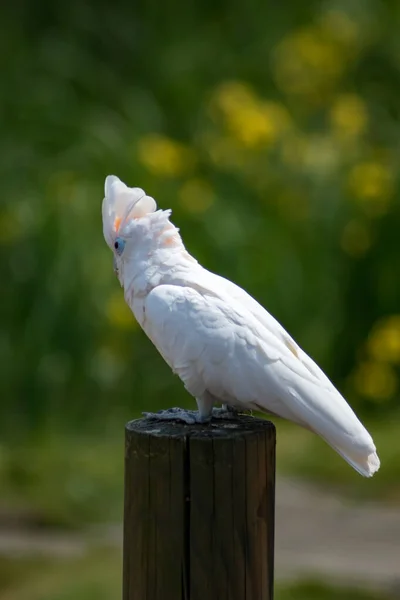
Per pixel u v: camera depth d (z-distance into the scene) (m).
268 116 14.05
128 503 4.82
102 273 13.00
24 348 12.73
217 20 16.88
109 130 14.45
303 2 16.69
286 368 5.11
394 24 15.88
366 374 12.67
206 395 5.25
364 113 14.62
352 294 13.31
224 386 5.16
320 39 15.25
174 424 5.07
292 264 13.33
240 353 5.12
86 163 14.03
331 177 13.80
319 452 11.20
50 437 11.88
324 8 16.36
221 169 14.05
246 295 5.50
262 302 13.02
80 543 9.27
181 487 4.66
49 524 9.70
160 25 16.73
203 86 15.67
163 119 15.34
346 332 13.23
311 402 5.06
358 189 13.45
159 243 5.52
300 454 11.20
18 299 12.94
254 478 4.71
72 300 12.83
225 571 4.66
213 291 5.32
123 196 5.65
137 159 13.91
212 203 13.53
